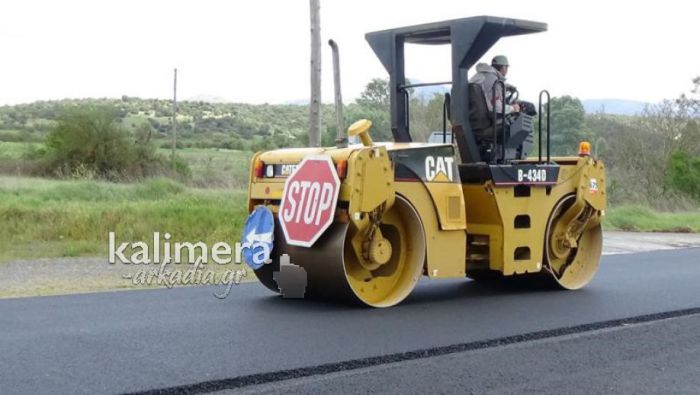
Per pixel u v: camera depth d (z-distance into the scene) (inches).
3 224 599.8
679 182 1254.3
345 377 251.6
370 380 249.1
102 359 261.3
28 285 424.8
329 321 327.3
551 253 422.3
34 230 598.9
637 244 725.3
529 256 403.2
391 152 358.9
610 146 1373.0
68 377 241.1
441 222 371.9
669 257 581.9
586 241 440.1
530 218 402.3
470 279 453.1
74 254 538.6
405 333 309.3
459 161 398.9
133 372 247.1
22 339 287.1
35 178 1106.7
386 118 1022.4
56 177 1159.6
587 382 254.2
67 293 395.5
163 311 343.3
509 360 277.1
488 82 396.2
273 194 371.6
